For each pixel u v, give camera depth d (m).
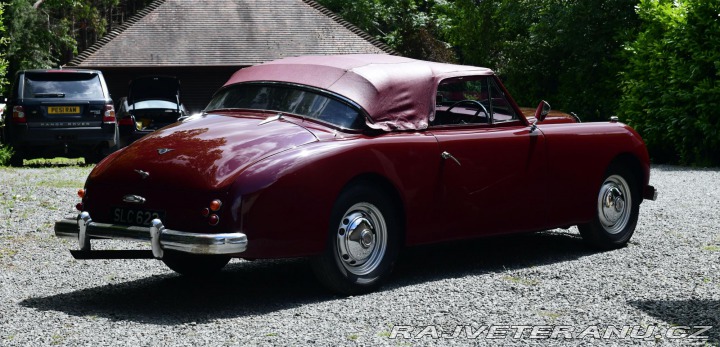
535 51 24.56
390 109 6.22
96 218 5.90
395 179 6.05
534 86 24.78
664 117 17.61
